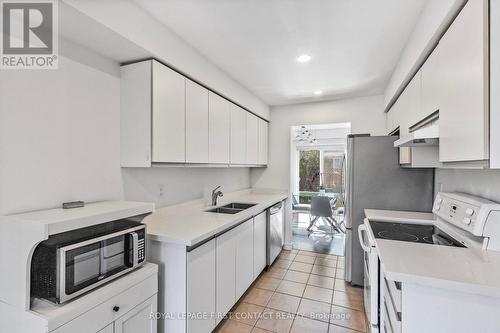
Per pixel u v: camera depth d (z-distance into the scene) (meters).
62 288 1.04
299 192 4.94
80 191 1.56
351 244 2.68
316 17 1.63
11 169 1.24
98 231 1.26
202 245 1.69
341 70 2.51
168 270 1.58
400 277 1.04
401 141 1.70
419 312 1.05
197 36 1.87
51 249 1.06
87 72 1.60
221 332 1.92
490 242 1.26
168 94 1.85
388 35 1.85
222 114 2.63
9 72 1.24
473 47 0.99
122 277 1.33
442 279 0.99
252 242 2.58
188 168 2.58
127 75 1.79
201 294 1.67
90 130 1.62
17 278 1.06
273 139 4.00
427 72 1.59
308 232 4.69
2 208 1.20
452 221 1.54
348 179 2.70
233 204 3.10
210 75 2.32
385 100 3.06
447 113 1.25
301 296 2.46
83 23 1.29
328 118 3.64
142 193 2.02
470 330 0.99
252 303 2.33
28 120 1.31
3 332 1.09
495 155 0.90
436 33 1.35
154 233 1.62
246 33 1.83
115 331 1.23
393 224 1.96
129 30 1.46
